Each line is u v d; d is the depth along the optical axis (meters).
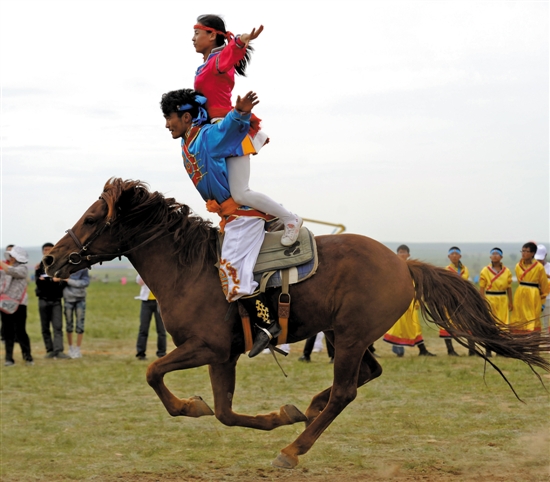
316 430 5.13
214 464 5.71
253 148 5.23
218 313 5.14
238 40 5.04
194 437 6.62
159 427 7.02
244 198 5.20
